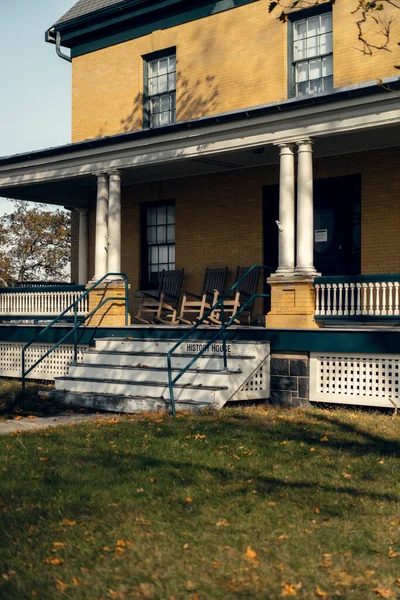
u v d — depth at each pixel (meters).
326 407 12.45
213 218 17.22
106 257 16.02
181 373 11.69
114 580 5.52
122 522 6.67
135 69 18.66
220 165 16.42
